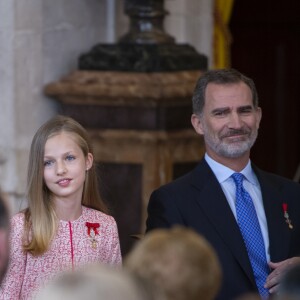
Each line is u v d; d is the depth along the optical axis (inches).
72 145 347.6
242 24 789.9
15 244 340.2
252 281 350.3
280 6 788.6
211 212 357.7
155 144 589.0
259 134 798.5
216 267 214.2
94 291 187.5
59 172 344.2
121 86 585.9
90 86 593.3
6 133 601.6
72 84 600.1
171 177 595.8
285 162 800.3
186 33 676.7
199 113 370.3
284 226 364.5
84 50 646.5
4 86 597.9
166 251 213.3
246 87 366.6
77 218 351.6
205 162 369.4
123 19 662.5
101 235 352.2
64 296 187.2
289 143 798.5
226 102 362.9
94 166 362.9
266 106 797.9
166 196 362.3
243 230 358.9
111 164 599.2
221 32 714.8
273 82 796.6
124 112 593.0
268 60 794.2
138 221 596.1
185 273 210.1
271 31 792.3
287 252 360.8
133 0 603.8
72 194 347.6
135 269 210.7
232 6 769.6
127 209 598.5
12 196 606.2
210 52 700.7
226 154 361.7
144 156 592.1
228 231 354.9
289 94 796.0
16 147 603.2
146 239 219.9
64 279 191.2
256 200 367.9
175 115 593.6
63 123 351.3
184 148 600.4
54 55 622.5
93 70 607.8
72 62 636.1
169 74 593.0
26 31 601.3
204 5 691.4
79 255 345.7
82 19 642.8
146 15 601.6
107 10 664.4
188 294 209.8
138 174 595.2
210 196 360.2
